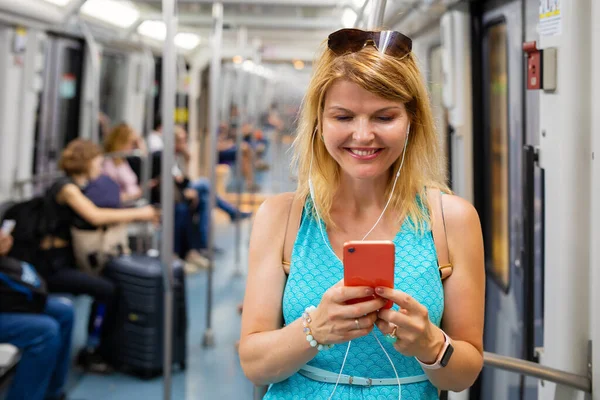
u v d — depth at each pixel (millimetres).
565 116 1821
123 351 4973
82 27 6086
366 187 1449
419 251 1409
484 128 3531
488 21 3338
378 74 1282
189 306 6988
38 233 4684
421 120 1396
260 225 1495
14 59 5250
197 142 11211
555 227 1896
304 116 1460
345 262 1208
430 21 3818
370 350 1386
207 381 4941
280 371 1358
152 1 5496
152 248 7492
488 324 3584
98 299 4910
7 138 5328
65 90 6742
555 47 1868
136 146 7984
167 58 3268
